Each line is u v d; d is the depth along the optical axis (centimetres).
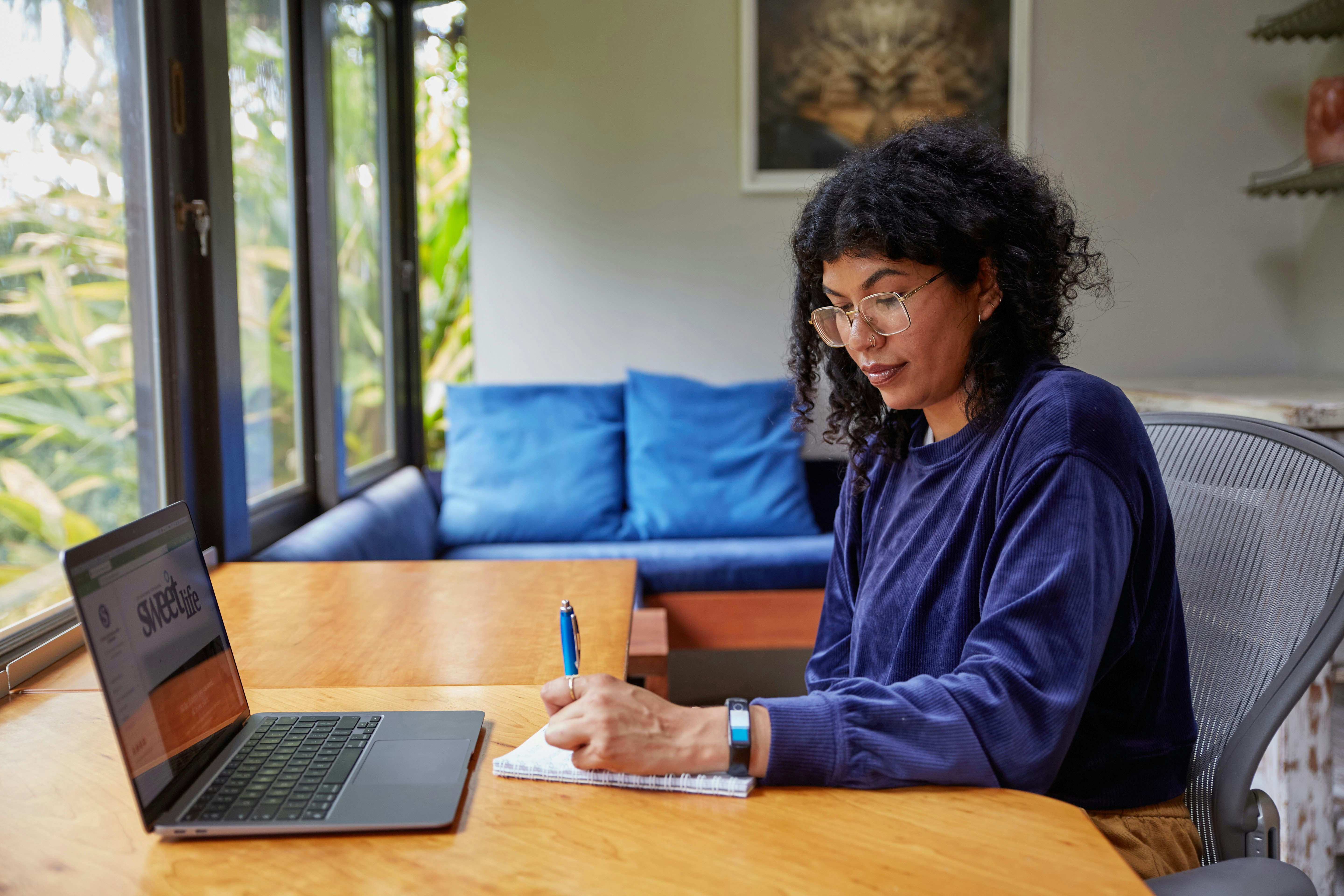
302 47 227
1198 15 302
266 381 207
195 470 166
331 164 238
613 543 282
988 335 93
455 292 341
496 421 290
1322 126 261
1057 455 81
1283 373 310
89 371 139
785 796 73
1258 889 74
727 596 261
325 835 68
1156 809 89
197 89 166
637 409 293
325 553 190
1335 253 290
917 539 97
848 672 112
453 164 337
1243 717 90
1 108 118
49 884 62
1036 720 74
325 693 99
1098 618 77
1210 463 104
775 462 289
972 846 65
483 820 70
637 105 302
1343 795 178
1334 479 92
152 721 71
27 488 124
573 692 81
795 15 300
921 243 88
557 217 305
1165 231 306
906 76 302
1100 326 307
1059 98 303
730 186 305
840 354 110
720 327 309
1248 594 95
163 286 158
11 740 89
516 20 299
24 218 124
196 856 65
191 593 83
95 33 141
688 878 61
